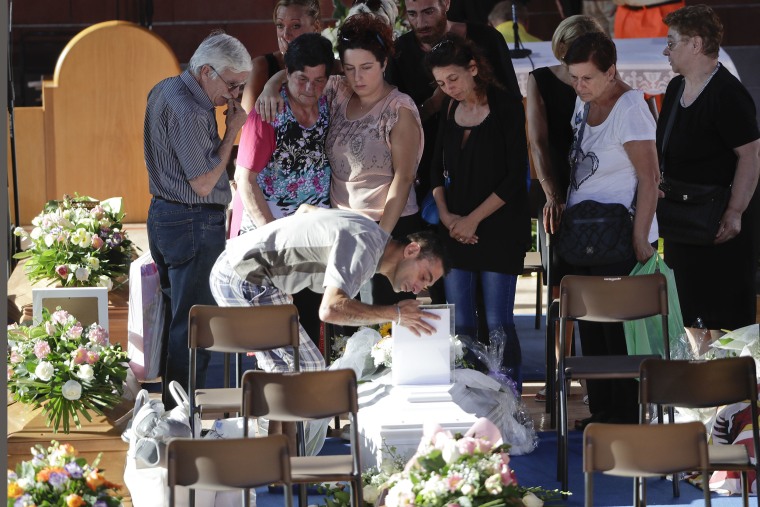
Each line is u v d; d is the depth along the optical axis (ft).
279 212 59.67
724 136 64.13
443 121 64.34
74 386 54.03
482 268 63.10
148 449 48.85
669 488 56.29
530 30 129.70
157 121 58.34
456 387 57.77
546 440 63.10
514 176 62.59
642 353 61.00
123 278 72.38
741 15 128.67
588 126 61.82
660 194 65.98
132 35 83.51
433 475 41.60
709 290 66.80
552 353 65.92
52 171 83.61
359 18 59.00
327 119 60.18
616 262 60.95
